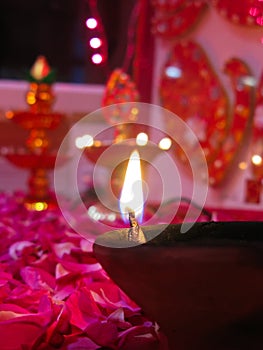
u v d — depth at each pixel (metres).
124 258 0.58
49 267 1.02
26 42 4.27
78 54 4.24
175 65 2.44
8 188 3.45
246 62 1.99
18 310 0.78
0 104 3.51
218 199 2.07
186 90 2.36
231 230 0.72
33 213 1.81
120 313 0.75
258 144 1.87
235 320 0.58
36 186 2.26
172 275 0.56
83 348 0.68
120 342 0.69
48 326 0.71
